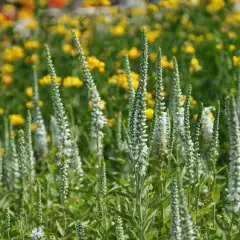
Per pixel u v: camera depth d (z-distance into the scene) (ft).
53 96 37.93
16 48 65.26
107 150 47.29
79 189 40.19
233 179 27.89
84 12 82.33
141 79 30.91
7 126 44.55
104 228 35.35
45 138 44.96
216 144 34.88
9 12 82.17
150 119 47.39
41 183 43.39
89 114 50.65
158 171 36.50
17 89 62.59
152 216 32.50
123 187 34.45
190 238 25.22
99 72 57.11
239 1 74.08
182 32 69.41
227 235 30.99
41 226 36.99
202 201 36.58
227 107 28.19
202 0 74.38
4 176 42.88
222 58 56.95
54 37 70.44
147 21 73.72
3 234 37.76
